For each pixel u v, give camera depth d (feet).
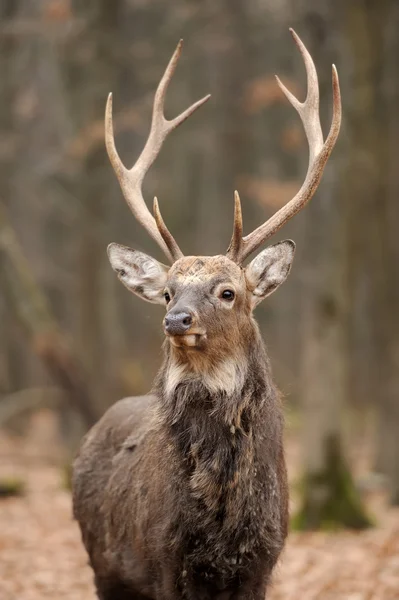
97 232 67.56
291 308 112.98
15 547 41.04
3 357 93.81
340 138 45.16
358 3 50.49
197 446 21.70
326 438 44.86
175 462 21.83
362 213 56.85
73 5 65.00
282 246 23.85
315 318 45.34
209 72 90.58
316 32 45.03
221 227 110.52
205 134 86.74
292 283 112.06
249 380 22.20
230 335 21.99
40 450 71.77
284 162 103.76
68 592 34.24
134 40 70.85
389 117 57.16
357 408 84.69
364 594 33.50
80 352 67.56
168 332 21.36
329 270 44.91
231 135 91.76
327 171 44.96
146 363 95.91
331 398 45.01
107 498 24.93
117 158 26.84
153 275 24.52
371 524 44.52
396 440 51.37
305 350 46.03
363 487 54.49
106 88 64.23
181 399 21.93
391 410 54.08
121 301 106.42
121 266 24.99
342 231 45.11
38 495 53.93
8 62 69.82
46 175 71.41
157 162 87.40
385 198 57.88
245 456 21.68
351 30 50.37
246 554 21.76
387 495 52.70
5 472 62.08
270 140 101.19
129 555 23.68
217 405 21.76
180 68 80.79
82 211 66.18
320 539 42.68
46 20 61.46
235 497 21.54
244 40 83.10
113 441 26.11
